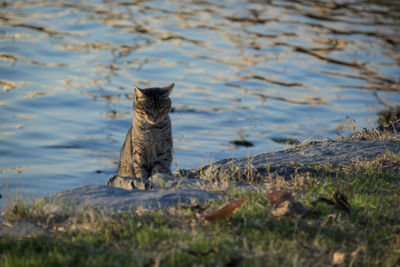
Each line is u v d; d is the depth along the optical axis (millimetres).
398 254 8992
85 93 33250
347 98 35719
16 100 30969
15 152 23938
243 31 50406
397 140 17219
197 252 8562
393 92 37125
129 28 49531
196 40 47031
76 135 26891
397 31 52844
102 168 22656
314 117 31922
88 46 43344
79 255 8766
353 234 9734
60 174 21516
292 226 9891
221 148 26578
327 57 44188
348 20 56312
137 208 10984
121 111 30875
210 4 61188
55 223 10609
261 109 33094
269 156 16000
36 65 37562
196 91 35719
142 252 8695
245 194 11703
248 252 8727
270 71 40406
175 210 10719
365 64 43094
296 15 57438
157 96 16672
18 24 47719
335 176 13484
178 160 24469
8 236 9852
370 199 11281
